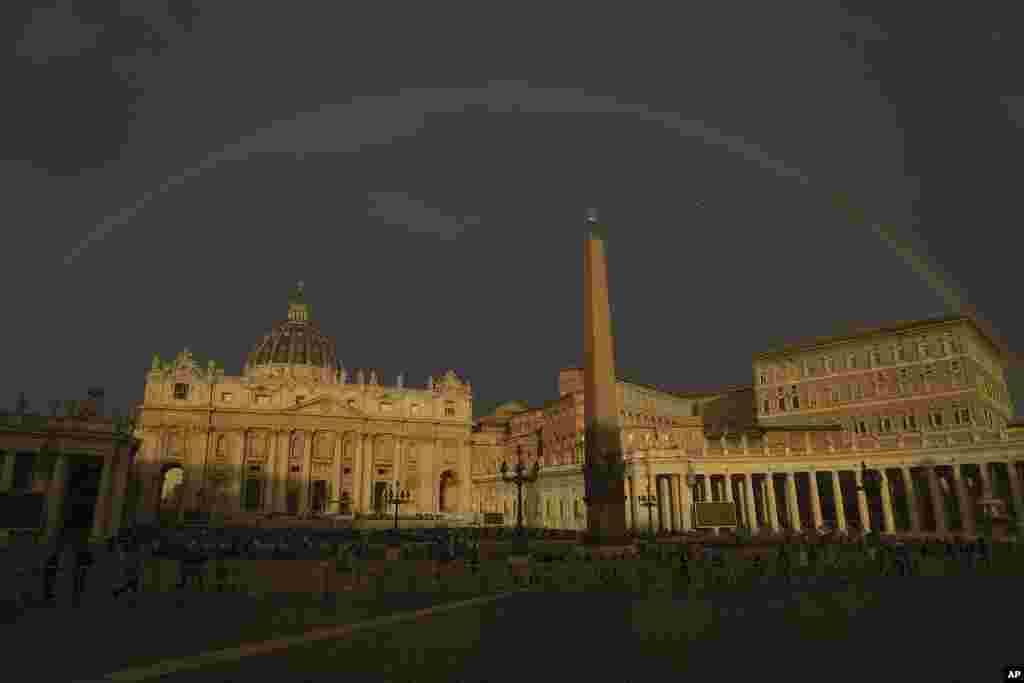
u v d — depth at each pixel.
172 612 18.05
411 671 11.24
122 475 52.72
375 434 111.12
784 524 64.31
